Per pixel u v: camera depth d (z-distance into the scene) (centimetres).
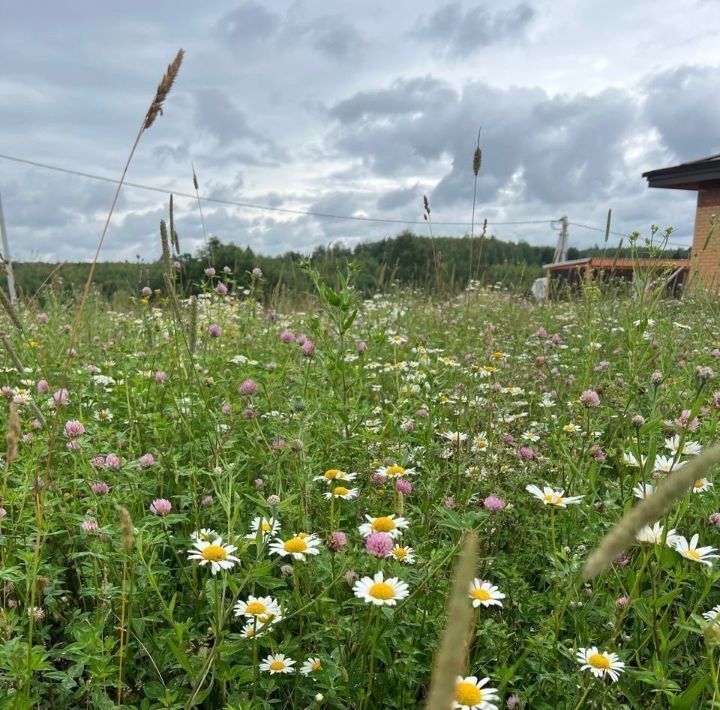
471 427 360
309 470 279
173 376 438
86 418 374
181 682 208
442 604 225
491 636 219
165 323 511
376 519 223
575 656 200
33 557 210
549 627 217
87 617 225
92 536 237
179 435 372
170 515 241
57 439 319
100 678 194
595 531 259
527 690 205
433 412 380
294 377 426
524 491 314
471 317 845
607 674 199
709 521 260
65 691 206
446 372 462
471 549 69
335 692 199
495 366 478
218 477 255
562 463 319
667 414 360
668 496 93
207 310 641
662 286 381
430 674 208
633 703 199
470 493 297
